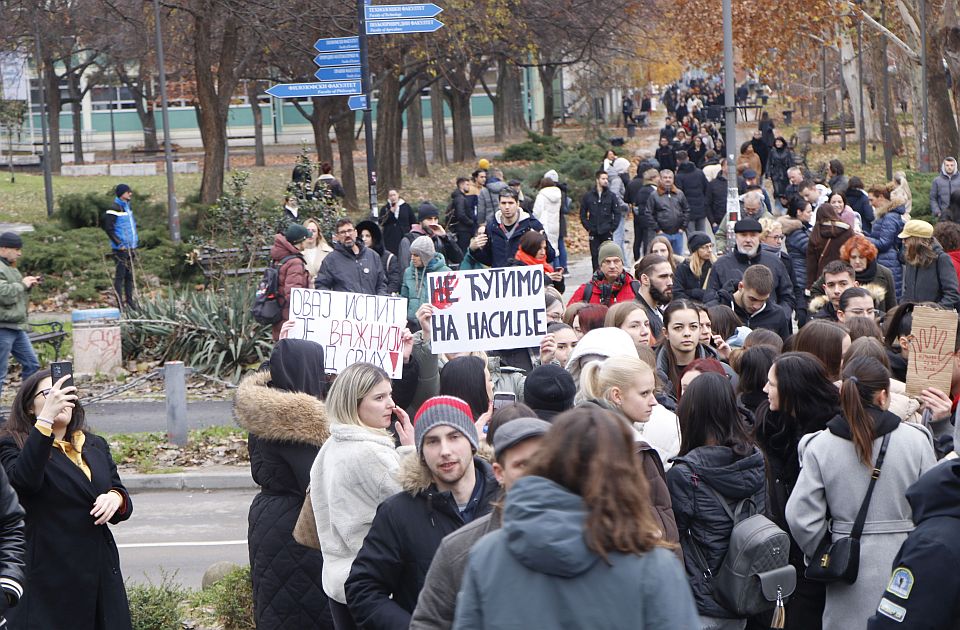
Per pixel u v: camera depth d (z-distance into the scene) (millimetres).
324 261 14125
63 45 48406
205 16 28750
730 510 5289
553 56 48719
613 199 22594
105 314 16359
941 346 6223
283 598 5789
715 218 25734
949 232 12719
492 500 4680
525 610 2941
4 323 14086
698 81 85625
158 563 9234
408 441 5852
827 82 66312
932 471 3910
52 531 5848
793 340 7184
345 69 14727
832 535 5309
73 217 25797
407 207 20422
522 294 8320
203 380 16000
